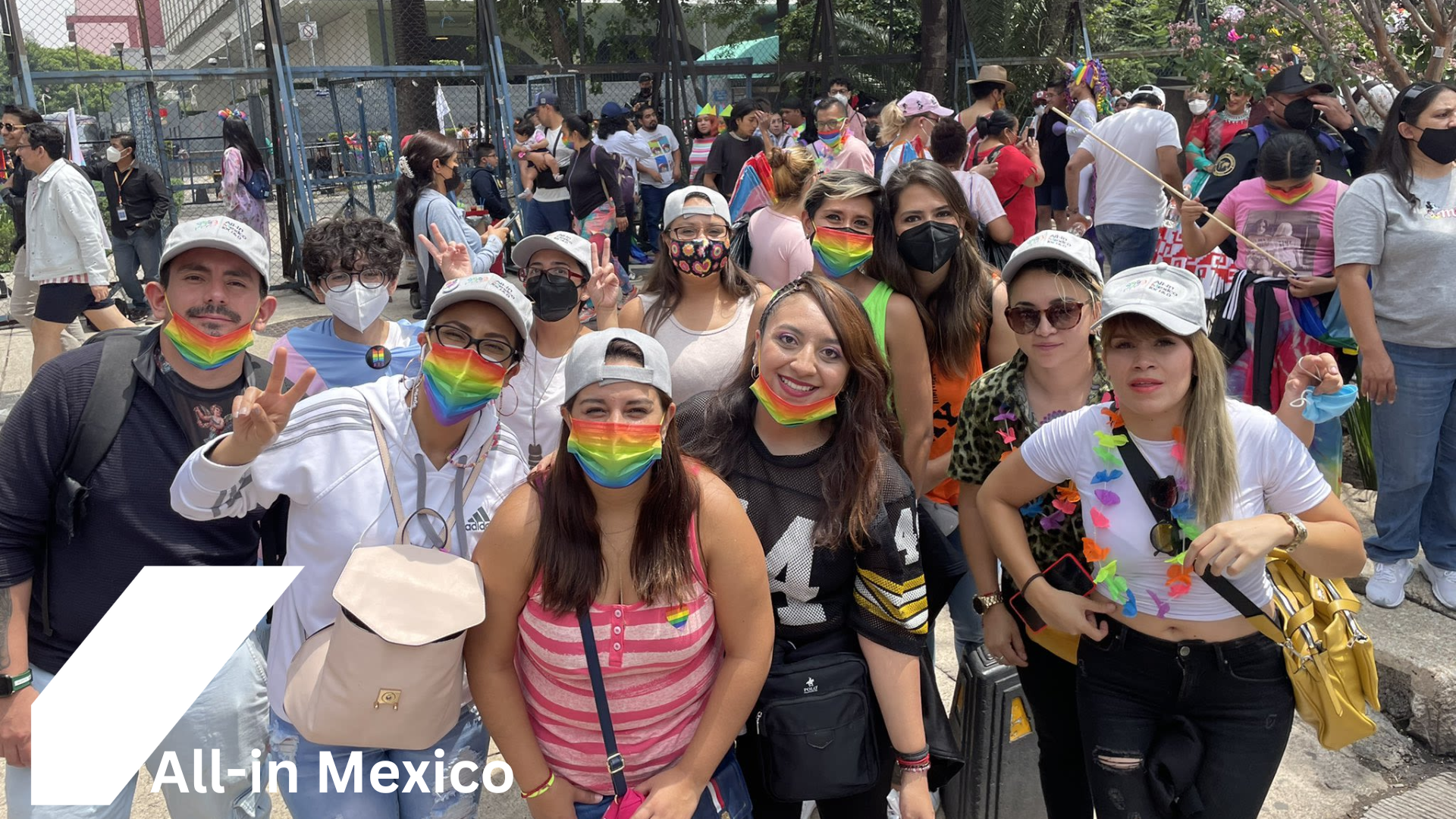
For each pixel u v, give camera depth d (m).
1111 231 7.21
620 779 2.11
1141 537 2.23
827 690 2.22
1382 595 4.15
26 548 2.26
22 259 6.82
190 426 2.33
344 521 2.19
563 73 13.24
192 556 2.35
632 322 3.46
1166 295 2.10
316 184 11.45
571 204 9.71
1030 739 2.87
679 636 2.07
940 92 14.86
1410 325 3.87
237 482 2.13
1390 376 3.86
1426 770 3.60
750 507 2.29
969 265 3.23
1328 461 4.18
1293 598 2.21
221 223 2.29
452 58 12.97
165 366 2.36
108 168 9.55
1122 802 2.32
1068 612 2.36
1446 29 6.65
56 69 10.29
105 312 6.34
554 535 2.03
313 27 11.59
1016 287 2.62
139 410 2.32
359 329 3.25
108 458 2.27
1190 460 2.16
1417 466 4.01
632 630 2.05
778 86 15.10
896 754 2.32
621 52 13.91
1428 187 3.83
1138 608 2.28
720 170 10.85
